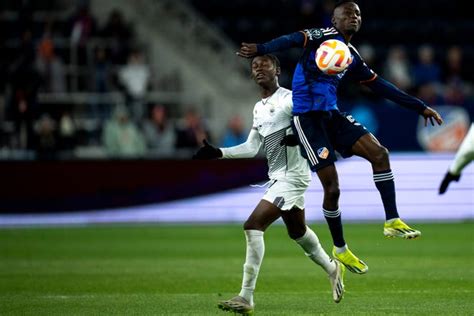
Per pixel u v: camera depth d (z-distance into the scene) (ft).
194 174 241.76
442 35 326.85
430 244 184.85
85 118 270.05
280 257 162.61
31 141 244.22
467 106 256.11
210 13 319.47
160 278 133.59
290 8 308.40
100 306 105.81
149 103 283.59
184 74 289.74
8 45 273.95
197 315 98.68
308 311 101.45
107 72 270.67
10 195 233.35
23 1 267.39
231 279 132.36
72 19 281.74
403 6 333.42
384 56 316.60
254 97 291.17
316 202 243.19
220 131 284.82
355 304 106.73
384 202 98.17
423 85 279.28
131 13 294.87
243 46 95.35
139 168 239.50
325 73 97.71
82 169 236.63
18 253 170.60
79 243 189.67
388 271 140.36
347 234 207.21
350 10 99.40
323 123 99.50
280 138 101.60
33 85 246.27
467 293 115.65
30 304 107.86
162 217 240.53
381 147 98.68
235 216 243.19
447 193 251.60
